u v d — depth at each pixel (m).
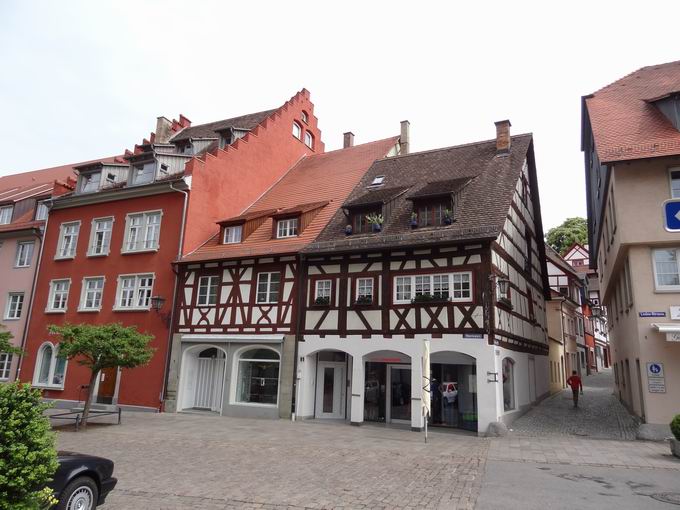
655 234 14.05
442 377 16.70
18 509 4.32
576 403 20.61
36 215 26.73
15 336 24.53
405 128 27.70
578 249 54.19
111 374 21.30
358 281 17.45
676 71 19.06
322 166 27.00
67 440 12.92
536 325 23.19
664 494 7.78
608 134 15.61
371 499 7.51
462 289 15.66
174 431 14.62
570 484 8.42
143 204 22.81
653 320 13.90
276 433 14.46
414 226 17.14
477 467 9.88
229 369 19.16
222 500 7.47
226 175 23.66
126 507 7.09
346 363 18.61
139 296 21.88
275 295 18.98
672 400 13.39
